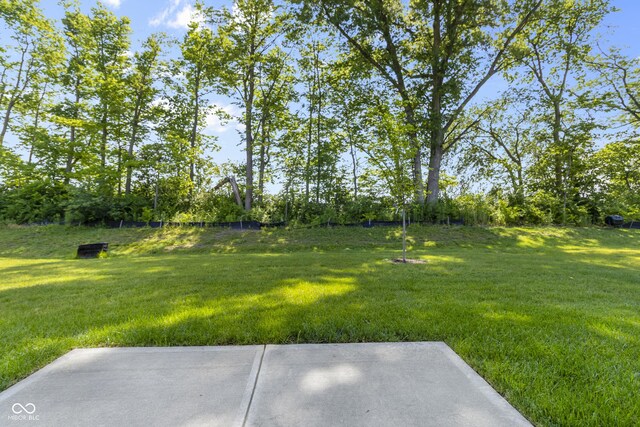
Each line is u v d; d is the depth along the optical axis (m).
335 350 2.40
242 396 1.75
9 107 20.12
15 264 9.09
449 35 15.34
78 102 20.12
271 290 4.52
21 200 16.80
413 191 8.68
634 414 1.65
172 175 18.34
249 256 10.00
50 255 12.11
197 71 18.89
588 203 17.97
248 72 18.19
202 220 15.94
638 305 3.77
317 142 18.69
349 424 1.50
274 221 16.42
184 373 2.04
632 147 18.52
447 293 4.30
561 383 1.96
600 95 18.31
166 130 19.80
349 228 15.18
